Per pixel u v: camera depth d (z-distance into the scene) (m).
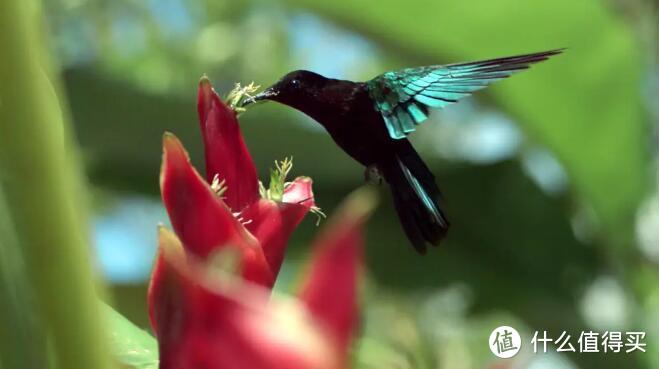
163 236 1.27
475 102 2.63
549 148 2.51
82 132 2.54
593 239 2.59
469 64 1.49
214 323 1.21
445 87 1.48
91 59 2.65
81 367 1.13
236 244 1.32
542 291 2.55
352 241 1.13
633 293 2.54
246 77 4.46
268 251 1.38
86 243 1.14
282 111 2.57
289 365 1.08
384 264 2.51
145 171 2.64
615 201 2.52
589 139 2.47
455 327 2.27
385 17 2.34
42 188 1.12
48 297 1.12
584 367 2.51
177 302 1.26
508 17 2.32
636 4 2.90
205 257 1.32
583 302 2.56
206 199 1.32
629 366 2.49
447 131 2.91
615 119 2.45
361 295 1.13
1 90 1.11
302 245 2.37
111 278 2.43
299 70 1.44
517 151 2.69
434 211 1.47
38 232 1.12
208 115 1.39
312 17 2.57
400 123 1.47
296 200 1.40
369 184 1.48
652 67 2.82
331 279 1.12
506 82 2.40
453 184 2.68
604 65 2.40
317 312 1.12
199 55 4.37
